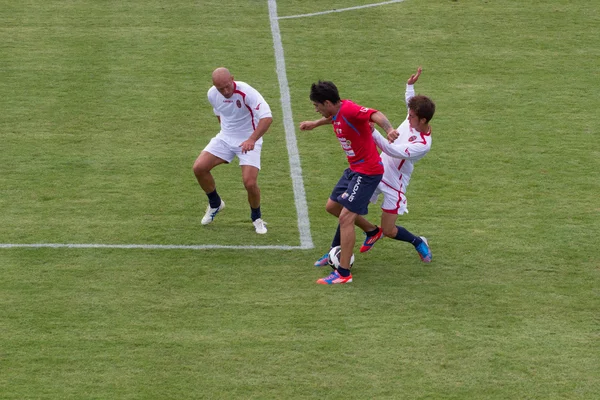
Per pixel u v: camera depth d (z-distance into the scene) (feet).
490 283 94.53
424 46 178.19
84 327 83.61
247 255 100.94
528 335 83.76
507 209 114.62
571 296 91.71
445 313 87.81
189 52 171.83
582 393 74.79
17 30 179.63
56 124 140.46
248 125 104.42
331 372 77.10
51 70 161.48
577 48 178.70
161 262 98.27
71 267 96.17
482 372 77.51
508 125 143.84
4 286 91.20
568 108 151.23
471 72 166.40
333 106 88.63
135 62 166.30
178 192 119.03
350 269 97.04
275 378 76.07
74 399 72.43
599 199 117.70
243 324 84.84
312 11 195.62
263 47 175.73
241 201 117.50
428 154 132.57
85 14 189.57
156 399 72.84
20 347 79.82
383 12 195.93
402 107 150.00
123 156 130.21
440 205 115.75
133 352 79.56
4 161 126.72
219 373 76.64
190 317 86.02
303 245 104.17
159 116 144.97
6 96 150.20
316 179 124.88
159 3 197.67
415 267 98.48
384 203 96.22
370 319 86.28
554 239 105.70
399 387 75.10
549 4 201.98
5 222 107.55
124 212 111.96
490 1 203.51
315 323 85.30
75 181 121.08
